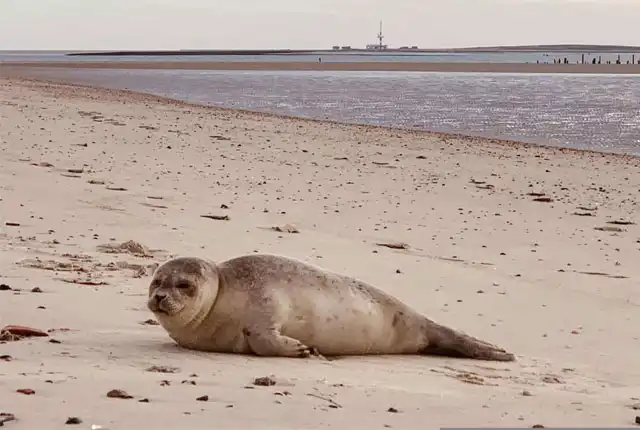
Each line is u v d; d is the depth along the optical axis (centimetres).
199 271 970
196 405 705
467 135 4231
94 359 877
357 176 2695
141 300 1189
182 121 4059
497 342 1130
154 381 779
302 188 2439
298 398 749
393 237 1886
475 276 1535
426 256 1711
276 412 702
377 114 5466
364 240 1833
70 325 1034
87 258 1451
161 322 975
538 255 1784
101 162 2631
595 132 4562
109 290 1232
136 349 944
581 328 1227
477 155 3319
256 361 928
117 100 5284
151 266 1388
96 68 13075
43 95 5197
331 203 2244
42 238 1602
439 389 838
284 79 10200
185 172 2566
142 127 3638
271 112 5434
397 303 1052
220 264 1018
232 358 939
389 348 1042
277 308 979
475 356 1038
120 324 1064
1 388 720
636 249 1875
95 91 6247
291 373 866
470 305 1327
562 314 1306
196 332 976
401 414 725
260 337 960
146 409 683
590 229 2077
